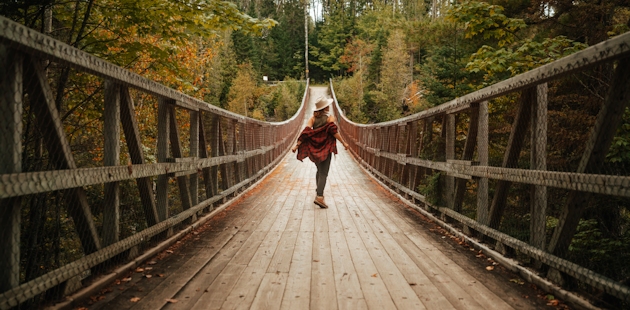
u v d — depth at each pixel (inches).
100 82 210.5
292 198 339.0
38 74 99.7
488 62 287.6
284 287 131.3
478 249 177.0
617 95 103.0
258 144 447.2
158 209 184.9
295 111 1989.4
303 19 3710.6
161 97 173.8
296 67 3341.5
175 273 144.5
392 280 138.5
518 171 142.9
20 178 88.0
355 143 741.9
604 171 115.1
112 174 129.1
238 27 241.3
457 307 115.1
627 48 89.8
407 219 252.2
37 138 143.3
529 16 339.9
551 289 123.0
